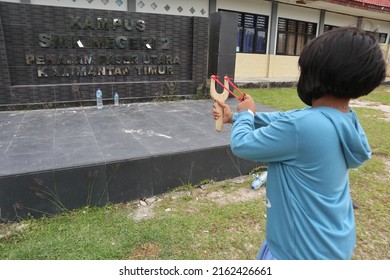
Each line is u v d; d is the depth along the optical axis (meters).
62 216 2.44
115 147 2.96
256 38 10.88
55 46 4.71
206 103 5.41
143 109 4.80
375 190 3.04
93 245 2.08
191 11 9.10
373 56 0.86
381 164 3.68
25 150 2.85
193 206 2.65
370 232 2.38
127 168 2.65
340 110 0.96
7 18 4.38
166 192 2.88
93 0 7.75
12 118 4.11
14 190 2.31
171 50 5.57
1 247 2.07
